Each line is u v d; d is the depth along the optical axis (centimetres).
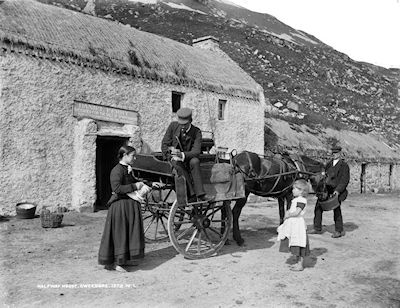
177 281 516
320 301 455
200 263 610
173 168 607
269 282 520
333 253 705
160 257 643
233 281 520
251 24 9894
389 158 2784
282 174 770
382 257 680
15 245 719
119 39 1522
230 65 2077
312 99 4462
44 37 1215
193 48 2030
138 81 1415
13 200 1075
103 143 1488
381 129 4034
